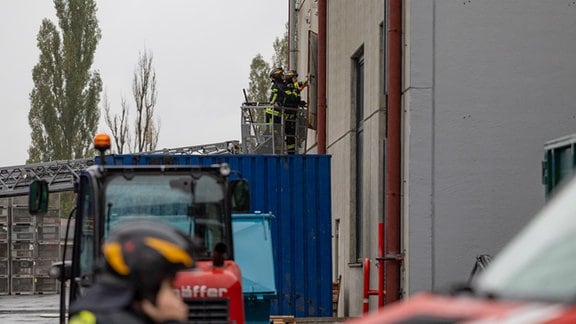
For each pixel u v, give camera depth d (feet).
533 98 99.71
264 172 115.24
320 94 150.30
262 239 77.97
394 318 24.31
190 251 25.02
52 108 432.66
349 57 133.69
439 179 98.78
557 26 100.22
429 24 99.60
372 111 118.52
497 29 99.96
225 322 60.23
